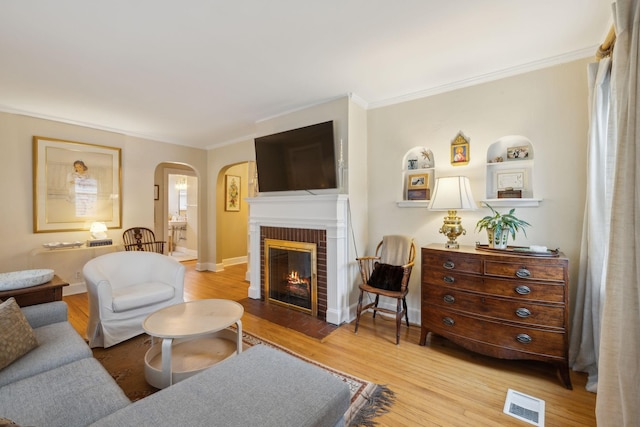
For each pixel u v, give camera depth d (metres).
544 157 2.41
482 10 1.78
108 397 1.24
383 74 2.63
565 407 1.76
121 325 2.53
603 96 1.97
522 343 2.07
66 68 2.48
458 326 2.34
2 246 3.48
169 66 2.46
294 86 2.88
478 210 2.71
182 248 8.04
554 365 2.24
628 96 1.30
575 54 2.26
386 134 3.26
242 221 6.52
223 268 5.83
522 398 1.85
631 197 1.27
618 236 1.35
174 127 4.31
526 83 2.48
